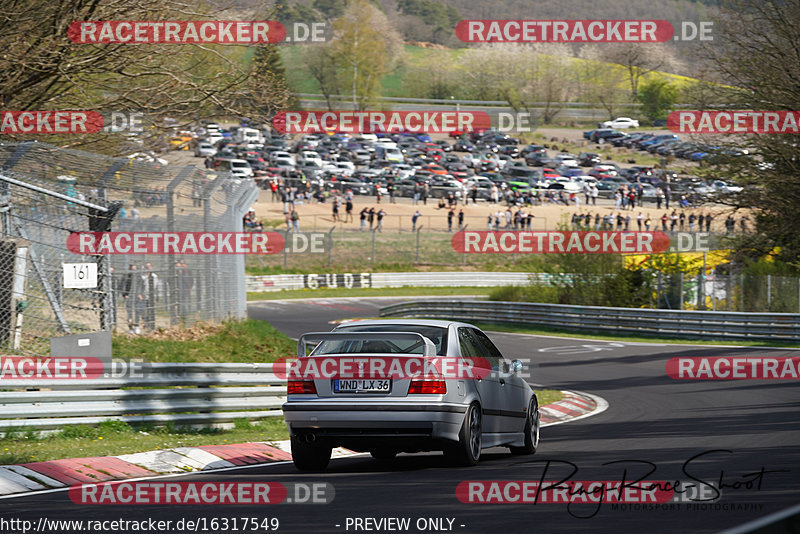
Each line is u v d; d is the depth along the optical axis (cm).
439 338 3547
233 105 7575
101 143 7781
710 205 12744
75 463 3453
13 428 3981
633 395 6962
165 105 7562
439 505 2620
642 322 12050
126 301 6650
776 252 12588
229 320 7938
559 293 14638
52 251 6209
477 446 3566
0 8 6631
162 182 6862
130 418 4450
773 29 11569
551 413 6066
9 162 6022
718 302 12512
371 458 4094
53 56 6812
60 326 6019
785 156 11475
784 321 10550
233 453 3966
